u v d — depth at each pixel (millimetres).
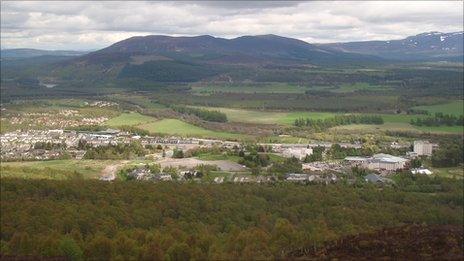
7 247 92188
